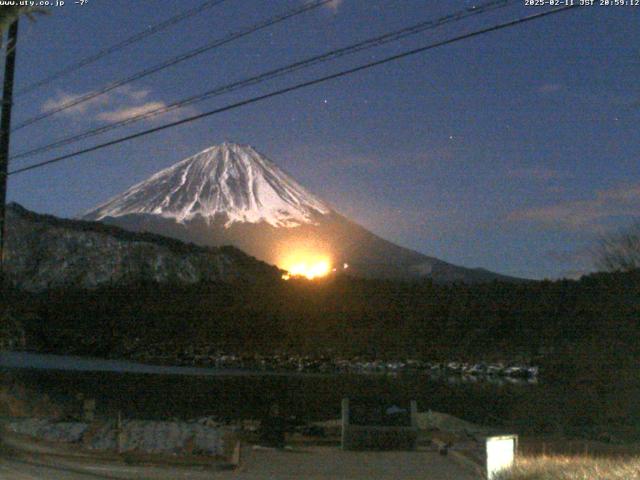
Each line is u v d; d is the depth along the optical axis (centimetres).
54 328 6850
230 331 6844
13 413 2595
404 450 2488
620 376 3256
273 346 6562
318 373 5597
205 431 2283
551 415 3209
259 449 2377
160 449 1984
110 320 7150
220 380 4353
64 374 4303
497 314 6172
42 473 1495
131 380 4278
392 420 2589
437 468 2036
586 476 1369
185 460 1884
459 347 6119
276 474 1838
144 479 1514
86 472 1553
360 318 6806
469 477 1833
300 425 3191
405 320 6600
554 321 5328
